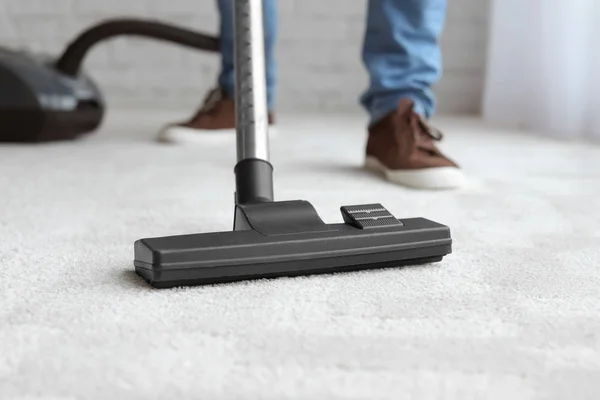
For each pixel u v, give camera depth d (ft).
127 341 2.23
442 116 10.18
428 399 1.88
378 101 5.21
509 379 1.99
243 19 3.08
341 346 2.20
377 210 2.98
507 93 8.89
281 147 6.84
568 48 7.61
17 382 1.96
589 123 7.54
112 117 9.41
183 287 2.69
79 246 3.33
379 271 2.93
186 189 4.75
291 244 2.72
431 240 2.92
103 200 4.39
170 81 10.41
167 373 2.02
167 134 7.04
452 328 2.35
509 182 5.04
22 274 2.88
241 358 2.11
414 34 5.07
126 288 2.70
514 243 3.42
